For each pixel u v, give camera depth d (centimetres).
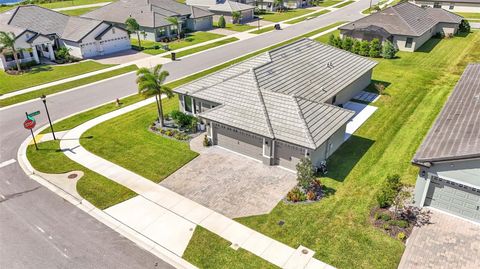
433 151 1770
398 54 4650
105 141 2625
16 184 2148
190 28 6500
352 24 5119
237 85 2584
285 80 2709
